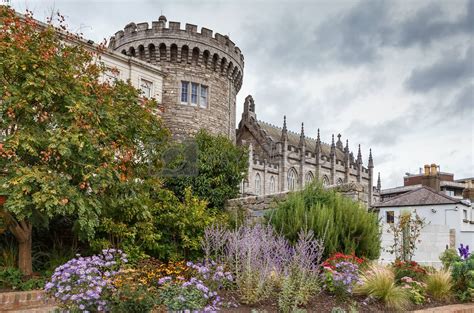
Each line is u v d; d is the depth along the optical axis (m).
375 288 8.75
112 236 12.13
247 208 16.95
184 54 30.27
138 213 12.45
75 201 9.84
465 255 11.13
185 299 6.79
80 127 10.20
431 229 25.11
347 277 8.67
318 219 11.62
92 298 6.37
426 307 9.12
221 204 18.25
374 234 12.26
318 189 13.53
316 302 8.38
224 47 31.86
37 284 9.76
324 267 9.27
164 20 30.34
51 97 10.36
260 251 9.55
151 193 14.41
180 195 17.98
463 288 10.30
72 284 6.54
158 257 12.95
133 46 30.81
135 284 7.04
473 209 40.00
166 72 29.78
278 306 8.00
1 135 10.39
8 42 10.23
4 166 9.73
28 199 9.45
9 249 10.94
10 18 10.62
